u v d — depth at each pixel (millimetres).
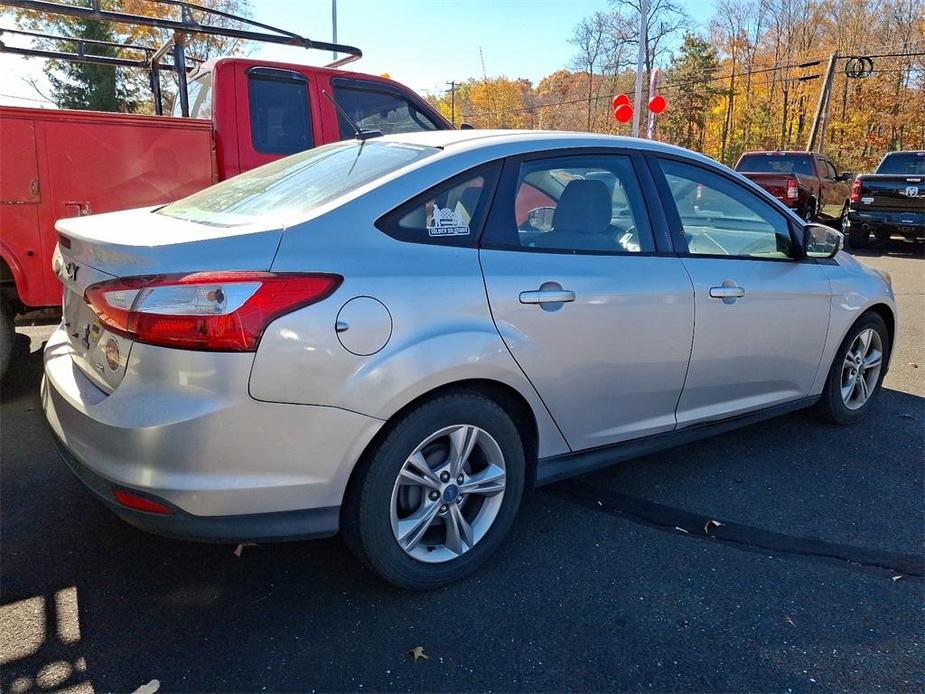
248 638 2398
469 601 2635
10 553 2859
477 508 2814
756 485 3672
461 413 2592
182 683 2188
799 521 3309
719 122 54844
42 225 4234
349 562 2875
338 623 2488
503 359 2631
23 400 4559
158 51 6547
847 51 47812
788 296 3742
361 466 2443
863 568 2930
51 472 3588
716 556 2990
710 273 3373
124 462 2205
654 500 3482
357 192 2559
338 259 2346
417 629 2465
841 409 4453
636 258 3135
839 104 46906
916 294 9367
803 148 49219
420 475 2574
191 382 2150
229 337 2133
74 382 2514
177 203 3311
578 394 2951
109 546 2936
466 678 2244
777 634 2498
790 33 53906
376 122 5832
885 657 2396
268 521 2303
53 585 2662
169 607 2553
